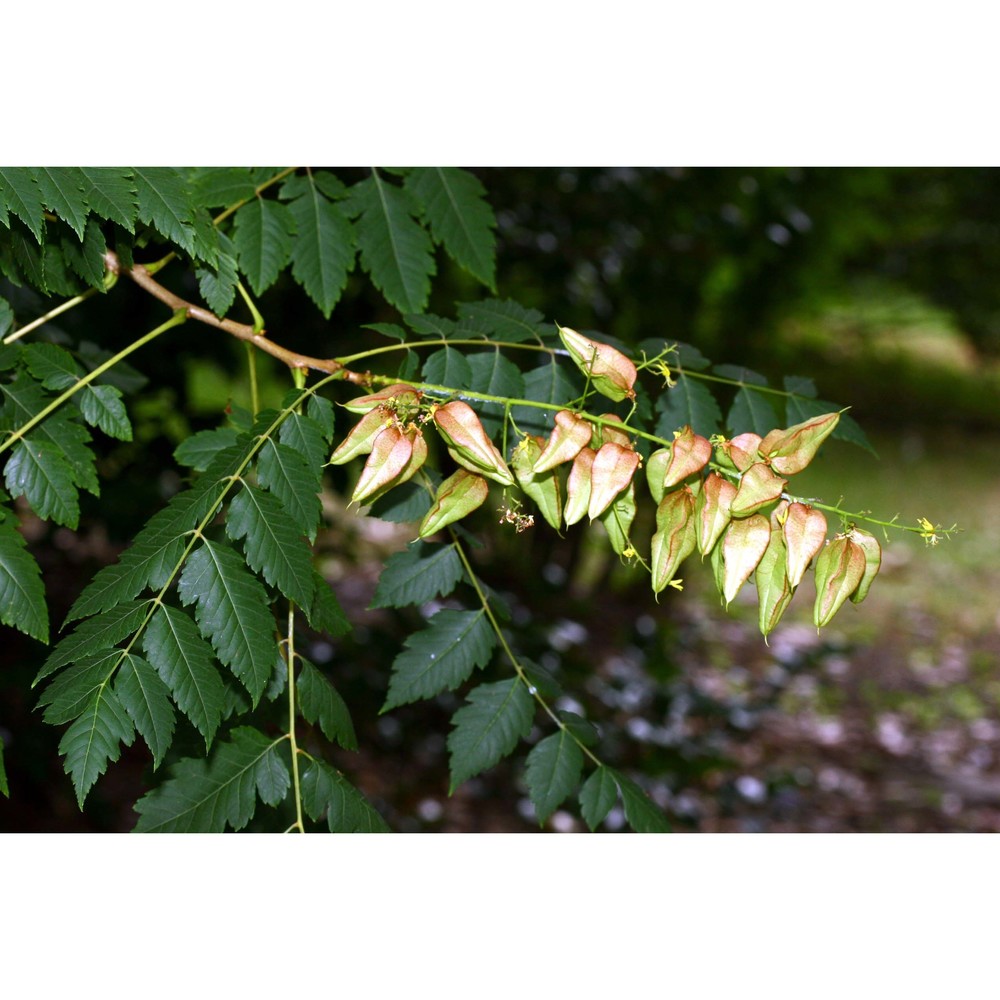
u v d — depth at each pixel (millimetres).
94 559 4867
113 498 3734
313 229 2078
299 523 1627
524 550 6793
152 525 1567
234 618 1544
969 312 16375
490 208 2246
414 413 1651
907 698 7484
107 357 2648
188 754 1795
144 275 1879
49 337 2541
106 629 1520
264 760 1724
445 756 5141
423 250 2178
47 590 4699
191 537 1573
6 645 4434
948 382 17656
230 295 1910
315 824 1905
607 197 4875
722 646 7797
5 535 1565
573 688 5016
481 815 4910
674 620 7414
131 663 1516
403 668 1884
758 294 7367
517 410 1938
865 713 7172
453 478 1676
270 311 3691
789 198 5906
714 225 5438
